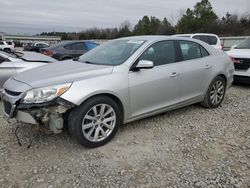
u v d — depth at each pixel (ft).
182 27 184.34
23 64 19.97
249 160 11.06
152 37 14.98
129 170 10.35
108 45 15.80
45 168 10.46
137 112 13.41
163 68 14.14
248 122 15.38
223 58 17.97
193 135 13.50
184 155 11.50
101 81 11.89
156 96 13.92
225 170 10.33
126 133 13.62
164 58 14.47
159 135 13.44
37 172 10.19
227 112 17.08
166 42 14.84
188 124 14.90
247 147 12.23
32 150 11.84
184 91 15.38
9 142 12.57
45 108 10.87
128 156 11.39
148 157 11.32
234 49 26.89
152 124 14.82
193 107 17.94
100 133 12.17
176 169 10.41
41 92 10.81
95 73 12.19
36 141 12.67
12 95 11.59
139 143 12.57
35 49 81.41
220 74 17.56
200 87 16.38
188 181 9.65
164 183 9.55
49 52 37.88
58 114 11.08
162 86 14.03
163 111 14.69
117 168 10.48
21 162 10.87
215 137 13.30
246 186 9.36
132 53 13.44
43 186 9.38
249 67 23.62
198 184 9.47
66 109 11.03
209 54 17.17
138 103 13.26
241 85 26.17
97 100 11.70
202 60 16.42
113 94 12.17
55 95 10.80
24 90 11.14
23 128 14.06
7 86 12.24
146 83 13.32
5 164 10.71
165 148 12.10
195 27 179.63
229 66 18.37
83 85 11.37
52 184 9.48
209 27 170.19
